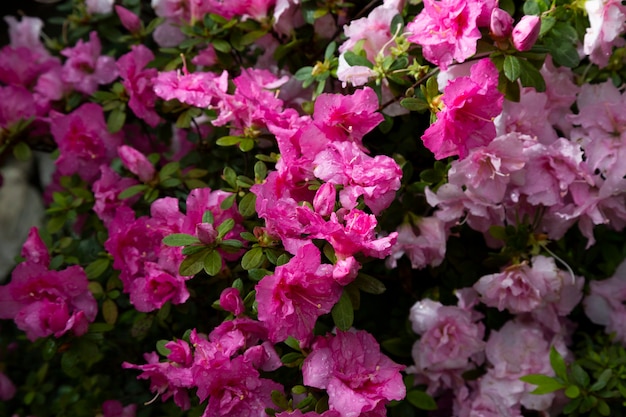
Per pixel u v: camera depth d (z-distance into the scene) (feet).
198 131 2.63
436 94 2.16
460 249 2.52
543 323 2.48
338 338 2.12
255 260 2.11
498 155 2.25
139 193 2.55
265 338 2.17
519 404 2.42
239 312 2.13
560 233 2.41
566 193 2.36
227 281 2.35
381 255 2.01
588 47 2.26
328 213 2.07
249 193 2.21
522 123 2.32
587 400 2.32
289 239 2.06
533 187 2.33
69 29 3.10
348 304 2.05
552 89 2.38
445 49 2.13
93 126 2.65
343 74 2.27
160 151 2.96
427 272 2.61
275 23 2.47
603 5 2.22
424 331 2.41
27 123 2.66
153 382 2.26
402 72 2.26
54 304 2.29
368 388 2.08
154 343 2.70
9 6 4.11
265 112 2.27
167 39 2.71
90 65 2.75
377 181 2.07
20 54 2.86
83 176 2.68
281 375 2.31
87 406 2.72
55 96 2.77
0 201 3.92
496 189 2.27
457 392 2.48
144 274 2.38
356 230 2.02
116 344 2.70
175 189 2.57
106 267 2.47
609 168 2.33
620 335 2.50
